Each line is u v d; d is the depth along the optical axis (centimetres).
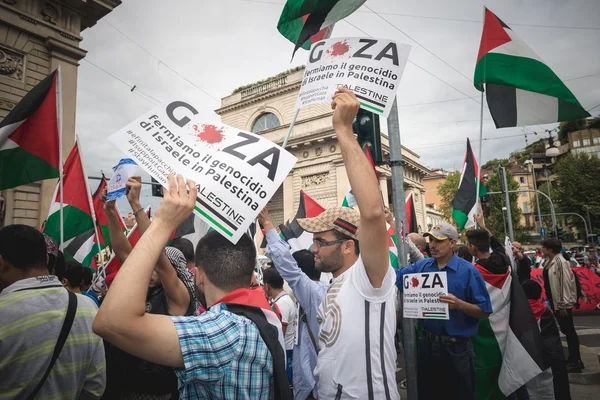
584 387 539
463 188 614
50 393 192
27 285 201
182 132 167
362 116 402
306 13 379
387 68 254
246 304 150
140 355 114
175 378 221
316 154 2742
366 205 162
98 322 108
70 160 443
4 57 1270
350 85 256
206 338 125
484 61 464
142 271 116
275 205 3028
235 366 129
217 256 157
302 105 274
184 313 225
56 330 196
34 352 186
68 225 427
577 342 598
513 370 376
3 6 1263
